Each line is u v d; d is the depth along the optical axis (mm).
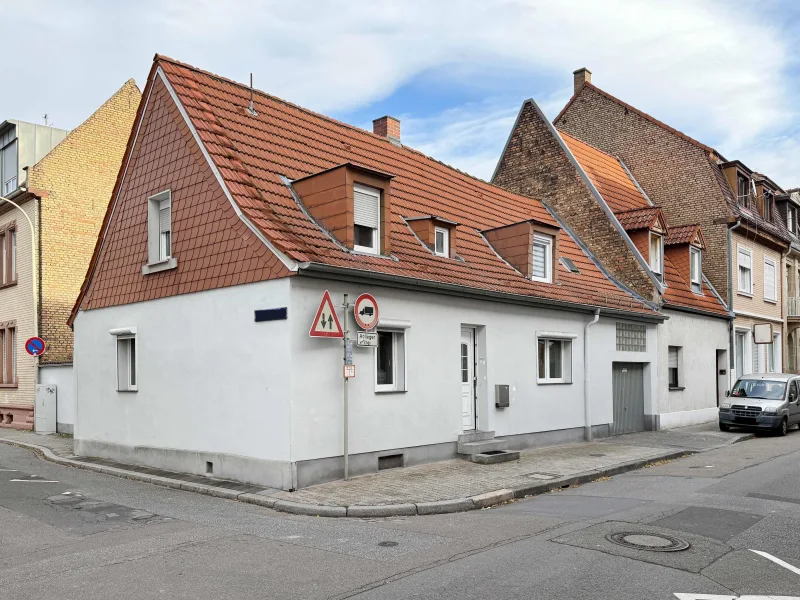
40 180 20609
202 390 11672
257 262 10742
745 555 6969
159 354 12695
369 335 10945
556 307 15883
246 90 14766
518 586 5883
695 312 22156
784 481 11430
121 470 12484
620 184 25266
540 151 23375
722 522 8383
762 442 18078
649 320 19391
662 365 20391
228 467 11086
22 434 18984
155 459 12641
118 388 13820
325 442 10609
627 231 21406
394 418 11852
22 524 8422
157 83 13297
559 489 11211
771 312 28625
